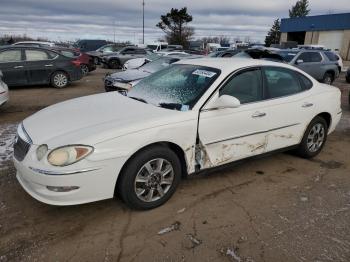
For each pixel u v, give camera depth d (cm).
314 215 347
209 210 352
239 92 396
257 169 463
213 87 372
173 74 432
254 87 412
